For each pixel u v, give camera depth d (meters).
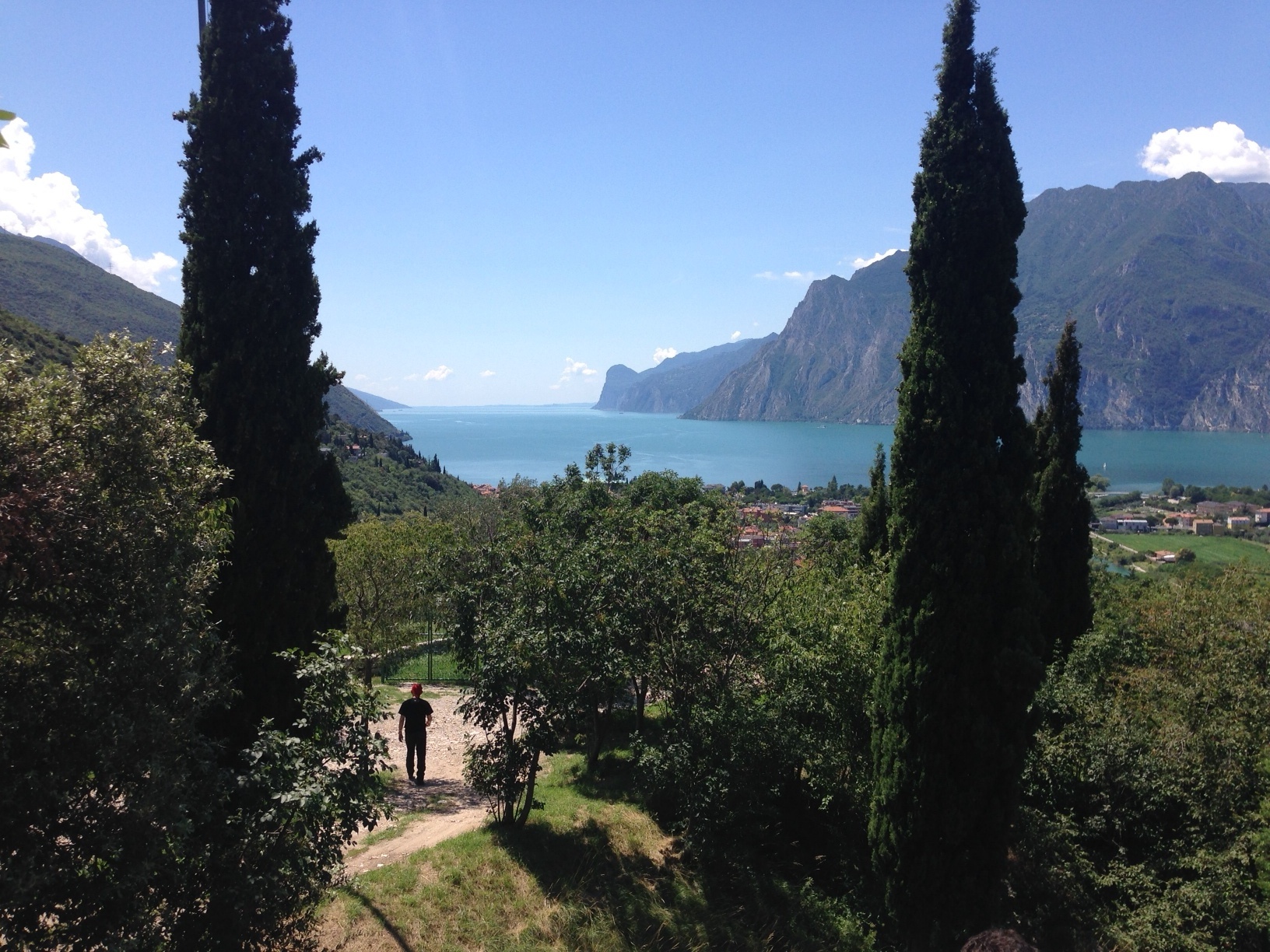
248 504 10.30
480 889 9.84
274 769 6.49
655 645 12.18
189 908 5.86
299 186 11.36
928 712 10.38
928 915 10.45
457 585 11.48
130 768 5.13
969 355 10.65
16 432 5.14
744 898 11.20
